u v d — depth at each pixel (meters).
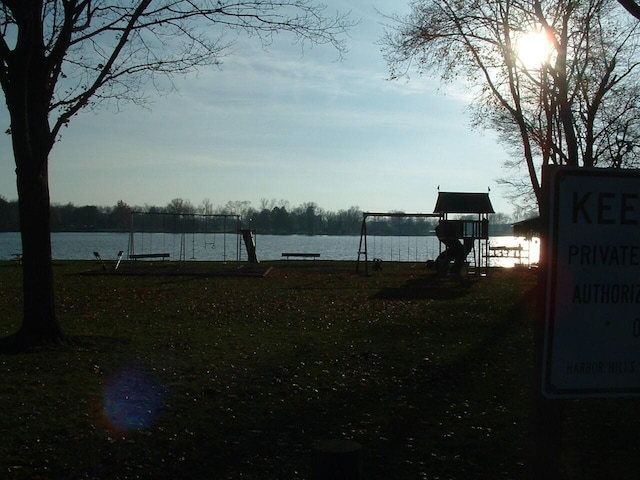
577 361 2.95
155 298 22.41
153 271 34.12
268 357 12.03
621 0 9.41
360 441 7.42
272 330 15.56
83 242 93.62
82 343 12.51
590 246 2.95
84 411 8.28
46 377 9.91
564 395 2.94
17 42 11.16
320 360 11.80
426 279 32.84
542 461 2.98
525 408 8.82
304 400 9.05
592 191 2.95
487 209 36.09
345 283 30.06
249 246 43.38
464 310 20.05
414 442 7.41
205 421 8.05
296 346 13.26
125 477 6.35
